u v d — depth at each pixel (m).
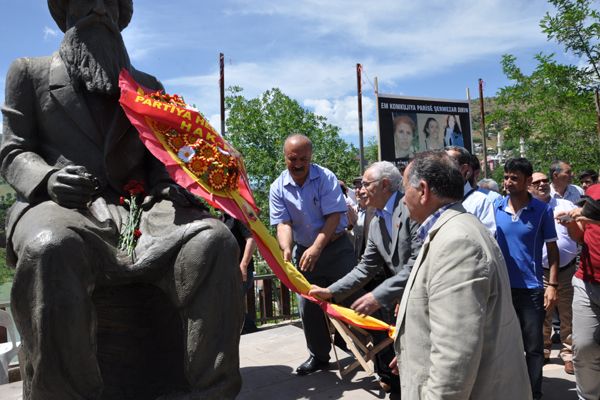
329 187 4.45
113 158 3.15
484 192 4.84
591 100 13.48
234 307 2.74
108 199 3.10
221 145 3.13
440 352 1.97
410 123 10.65
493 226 4.26
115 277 2.72
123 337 3.05
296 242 4.67
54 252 2.43
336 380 4.25
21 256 2.47
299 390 4.05
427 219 2.36
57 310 2.41
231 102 19.05
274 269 3.54
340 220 4.53
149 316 3.10
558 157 13.71
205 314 2.68
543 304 4.06
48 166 2.94
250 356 4.89
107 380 3.00
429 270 2.13
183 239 2.73
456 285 2.00
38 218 2.62
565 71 13.71
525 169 4.11
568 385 4.50
